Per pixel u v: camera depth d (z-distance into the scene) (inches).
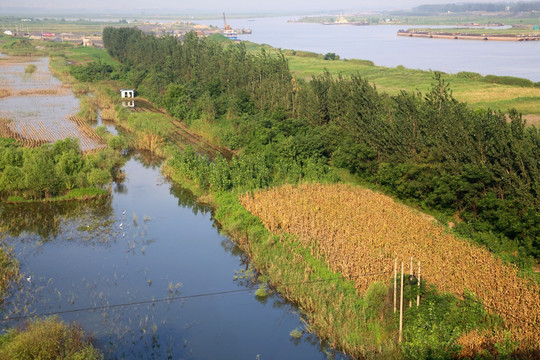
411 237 2004.2
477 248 1925.4
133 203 2765.7
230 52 5177.2
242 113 4045.3
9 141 3550.7
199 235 2393.0
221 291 1916.8
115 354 1547.7
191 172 2977.4
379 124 2849.4
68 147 3129.9
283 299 1862.7
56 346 1443.2
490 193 2128.4
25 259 2110.0
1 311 1732.3
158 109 5007.4
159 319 1736.0
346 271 1822.1
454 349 1391.5
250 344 1626.5
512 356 1385.3
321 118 3469.5
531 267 1854.1
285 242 2100.1
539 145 2079.2
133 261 2128.4
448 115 2472.9
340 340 1584.6
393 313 1583.4
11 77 6919.3
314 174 2817.4
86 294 1867.6
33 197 2721.5
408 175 2474.2
